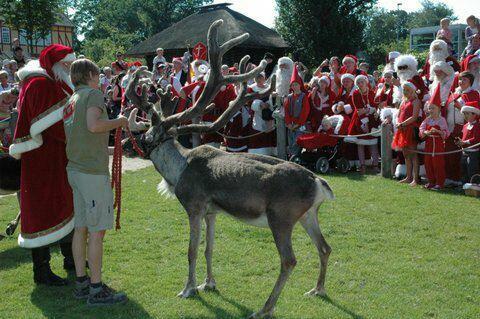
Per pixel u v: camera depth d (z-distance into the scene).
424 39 31.58
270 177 4.61
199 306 4.88
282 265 4.56
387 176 10.46
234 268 5.81
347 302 4.93
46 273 5.36
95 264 4.85
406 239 6.74
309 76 32.72
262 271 5.71
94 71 4.77
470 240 6.71
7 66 15.09
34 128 4.93
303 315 4.68
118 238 6.79
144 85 5.32
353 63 12.68
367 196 8.85
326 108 11.50
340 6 37.59
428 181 9.55
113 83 15.55
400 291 5.19
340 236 6.86
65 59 5.16
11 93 7.94
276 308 4.80
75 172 4.73
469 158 9.26
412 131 9.63
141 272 5.70
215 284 5.30
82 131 4.65
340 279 5.48
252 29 30.19
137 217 7.73
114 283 5.39
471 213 7.87
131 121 5.31
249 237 6.80
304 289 5.25
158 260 6.07
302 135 10.87
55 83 5.11
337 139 10.90
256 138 11.89
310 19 36.50
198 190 4.89
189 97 11.95
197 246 5.01
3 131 9.58
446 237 6.82
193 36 29.45
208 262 5.24
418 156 9.88
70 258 5.77
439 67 10.04
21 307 4.87
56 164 5.12
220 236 6.83
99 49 52.66
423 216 7.73
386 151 10.39
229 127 11.77
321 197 4.67
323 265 5.03
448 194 9.05
